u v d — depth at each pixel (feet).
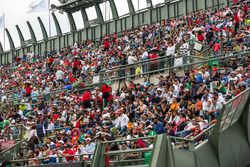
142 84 96.43
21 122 102.68
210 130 57.88
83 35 177.58
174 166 50.62
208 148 54.65
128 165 59.31
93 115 88.22
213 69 81.56
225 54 88.79
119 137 76.89
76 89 110.01
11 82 154.40
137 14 162.40
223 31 104.06
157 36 132.16
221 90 75.20
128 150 54.70
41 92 123.13
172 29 131.44
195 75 83.10
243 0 128.98
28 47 194.70
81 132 84.12
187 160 52.42
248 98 57.62
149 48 118.42
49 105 107.76
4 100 124.26
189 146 53.62
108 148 60.13
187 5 149.38
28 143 84.48
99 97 93.97
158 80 96.32
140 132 68.64
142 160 58.13
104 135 70.28
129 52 122.21
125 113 82.74
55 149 78.07
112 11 169.17
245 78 73.72
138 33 140.56
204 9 144.77
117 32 167.63
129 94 90.02
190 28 123.75
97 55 139.23
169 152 51.13
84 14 178.09
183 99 75.15
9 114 110.63
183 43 102.58
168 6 154.20
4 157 81.97
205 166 53.42
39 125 90.63
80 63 128.06
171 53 101.76
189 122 65.31
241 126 57.82
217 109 65.67
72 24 182.19
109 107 90.27
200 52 96.53
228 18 115.75
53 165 67.77
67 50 164.04
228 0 139.64
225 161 54.95
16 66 175.83
